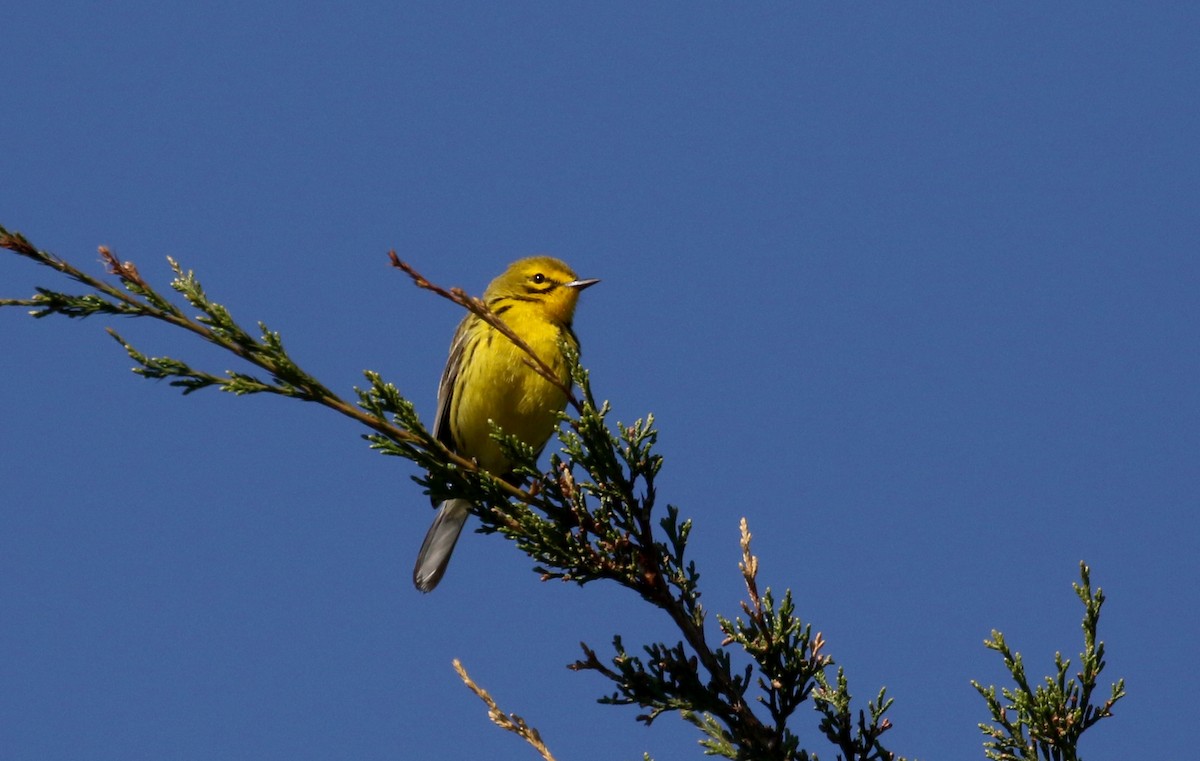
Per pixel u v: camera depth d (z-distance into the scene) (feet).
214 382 34.01
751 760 32.78
